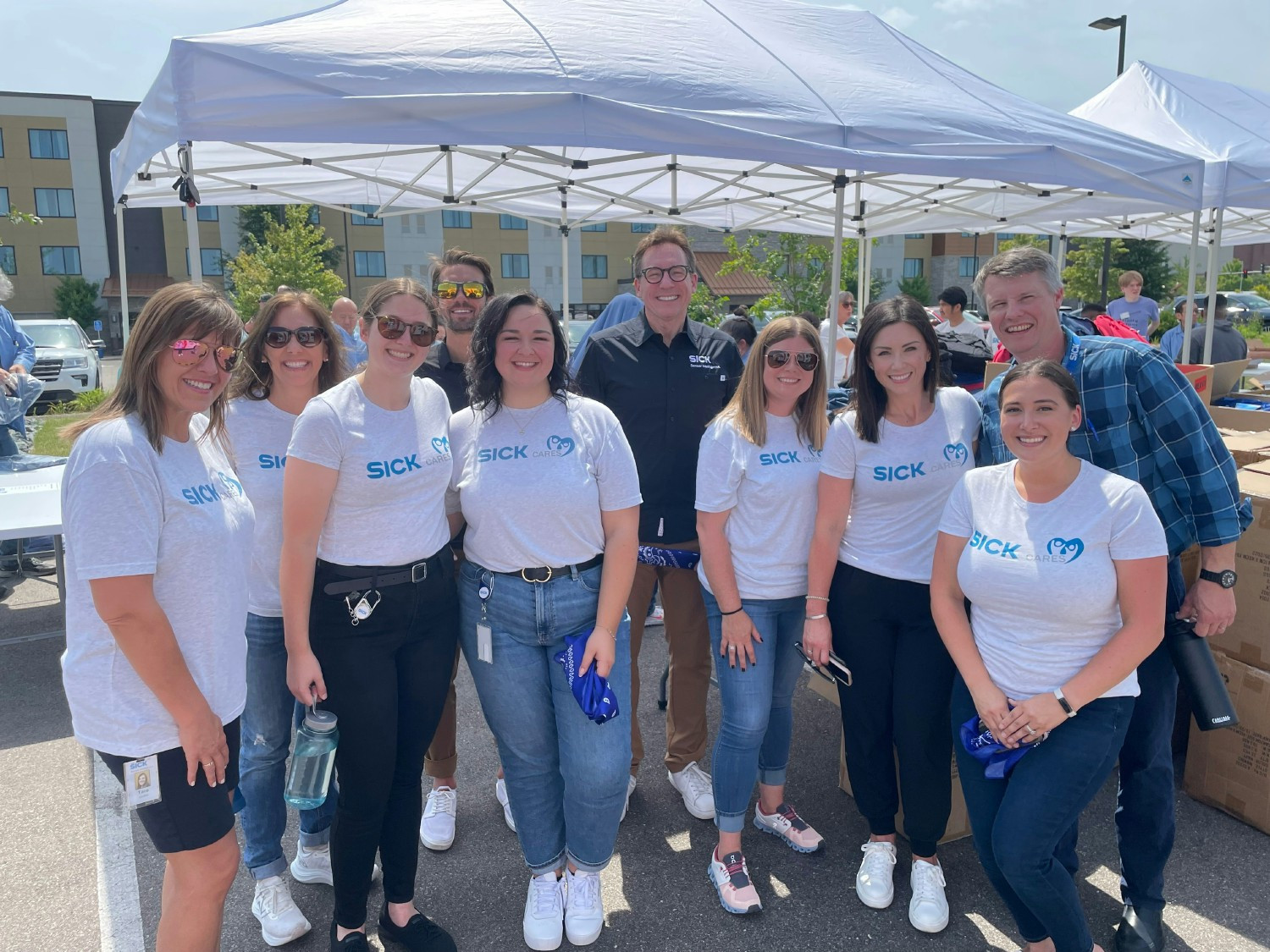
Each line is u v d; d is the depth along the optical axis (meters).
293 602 2.08
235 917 2.57
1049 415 1.97
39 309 38.84
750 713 2.58
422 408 2.28
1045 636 2.05
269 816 2.47
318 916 2.57
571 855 2.46
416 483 2.17
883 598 2.49
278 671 2.42
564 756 2.36
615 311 4.62
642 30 3.95
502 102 3.10
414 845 2.35
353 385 2.18
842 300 10.00
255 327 2.44
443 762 2.98
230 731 1.91
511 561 2.30
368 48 3.17
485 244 36.31
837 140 3.67
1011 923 2.51
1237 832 2.90
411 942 2.34
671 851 2.89
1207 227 9.38
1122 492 2.00
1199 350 8.48
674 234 3.00
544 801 2.44
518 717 2.35
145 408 1.70
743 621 2.58
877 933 2.47
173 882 1.85
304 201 7.18
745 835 2.98
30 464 5.80
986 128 4.09
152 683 1.68
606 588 2.33
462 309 3.06
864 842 2.94
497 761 3.53
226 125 2.93
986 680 2.12
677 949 2.40
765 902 2.62
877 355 2.40
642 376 3.04
